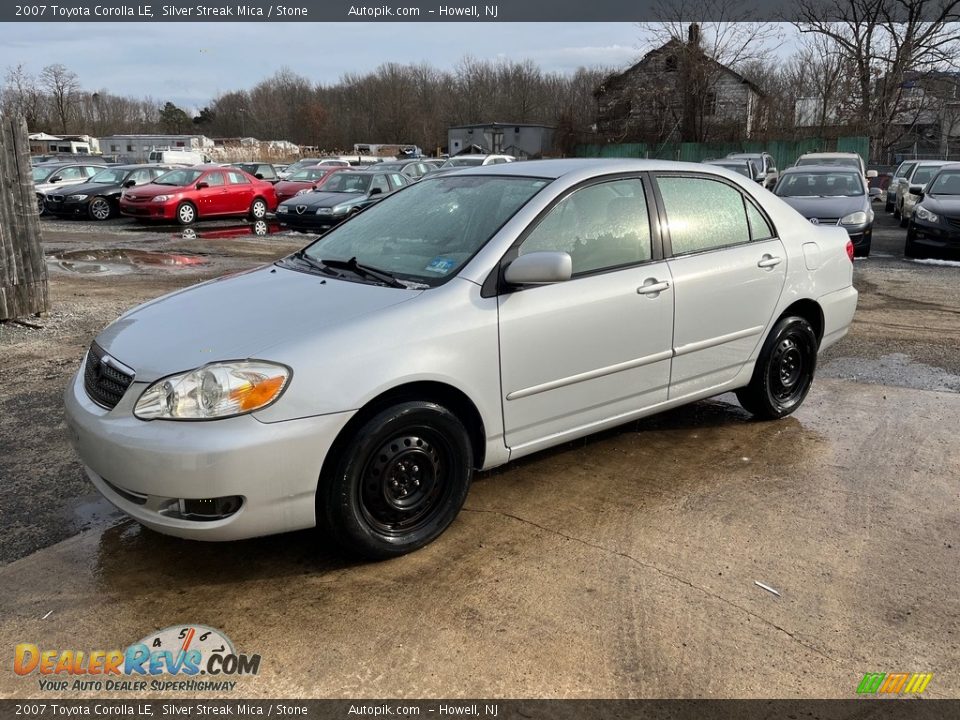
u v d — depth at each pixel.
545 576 3.11
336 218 15.55
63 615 2.87
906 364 6.18
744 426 4.80
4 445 4.41
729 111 36.31
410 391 3.18
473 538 3.41
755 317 4.49
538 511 3.66
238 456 2.76
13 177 7.25
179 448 2.75
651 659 2.62
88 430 2.98
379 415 3.05
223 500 2.83
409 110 77.75
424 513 3.29
